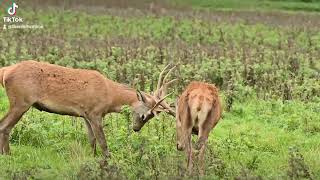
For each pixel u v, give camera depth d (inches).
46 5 1675.7
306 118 624.4
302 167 430.3
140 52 938.7
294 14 1856.5
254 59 911.7
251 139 572.4
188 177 410.3
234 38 1270.9
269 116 643.5
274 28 1446.9
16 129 545.0
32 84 501.7
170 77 744.3
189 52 946.7
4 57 838.5
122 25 1422.2
